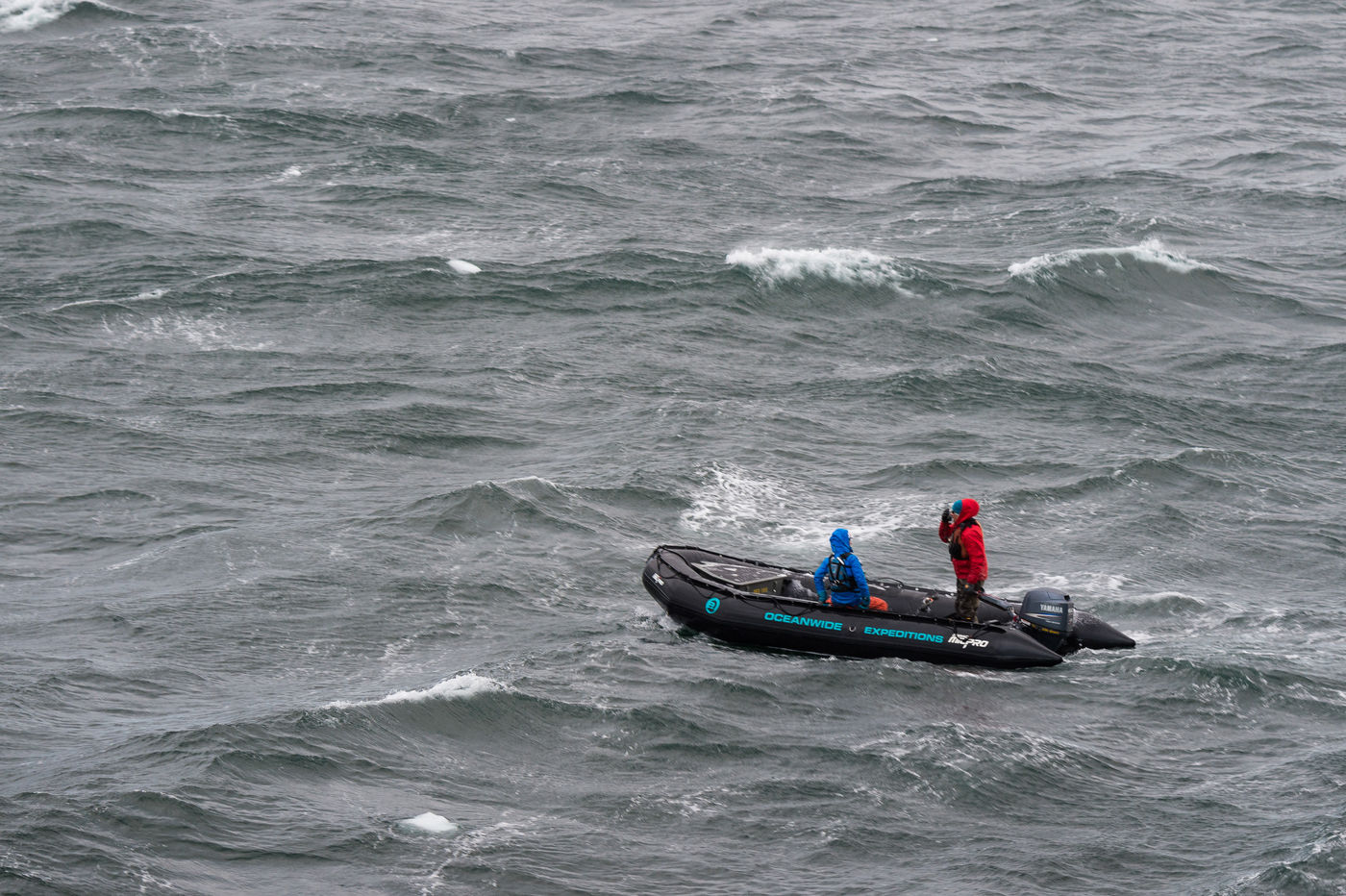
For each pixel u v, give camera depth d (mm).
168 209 125500
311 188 134875
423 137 155375
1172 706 54188
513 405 89062
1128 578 67438
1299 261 128125
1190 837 44812
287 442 81312
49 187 128500
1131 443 86562
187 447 79750
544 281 111812
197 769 45438
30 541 67375
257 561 65438
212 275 108062
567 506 72688
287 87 171875
